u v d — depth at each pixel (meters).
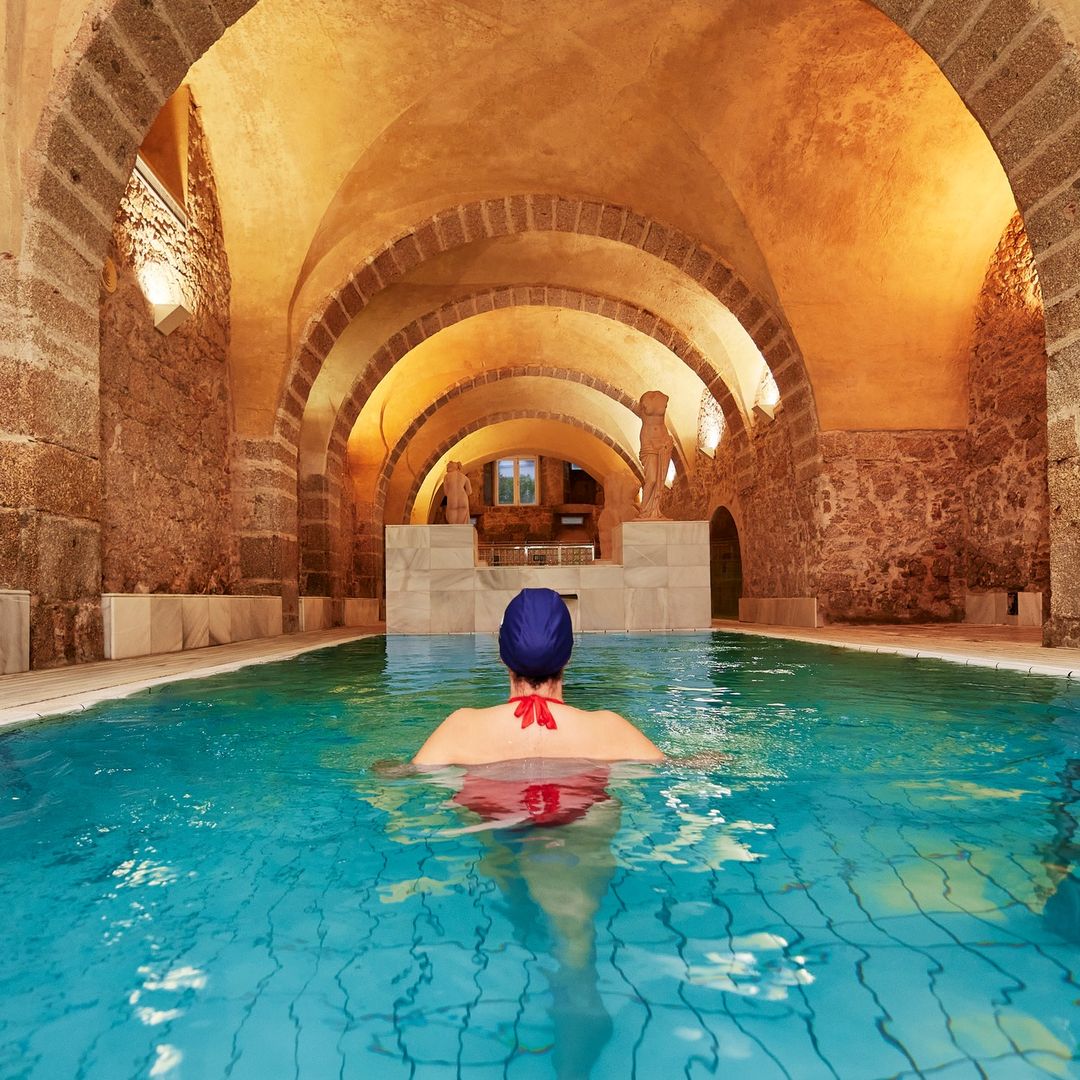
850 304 10.71
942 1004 0.94
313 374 11.45
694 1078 0.80
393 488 22.42
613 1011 0.93
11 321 5.22
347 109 9.68
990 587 10.57
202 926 1.20
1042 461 9.56
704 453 17.81
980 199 9.86
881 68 8.80
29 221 5.26
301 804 1.87
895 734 2.75
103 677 4.67
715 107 9.63
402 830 1.65
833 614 10.97
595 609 10.59
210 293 9.77
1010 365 10.05
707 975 1.02
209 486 9.70
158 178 7.91
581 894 1.29
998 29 5.23
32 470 5.27
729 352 14.20
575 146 10.78
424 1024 0.91
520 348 18.34
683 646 7.51
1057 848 1.51
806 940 1.11
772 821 1.68
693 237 11.47
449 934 1.15
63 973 1.05
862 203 10.05
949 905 1.24
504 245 13.66
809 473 11.34
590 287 14.90
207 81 9.13
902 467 11.00
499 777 2.02
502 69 9.54
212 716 3.32
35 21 5.13
